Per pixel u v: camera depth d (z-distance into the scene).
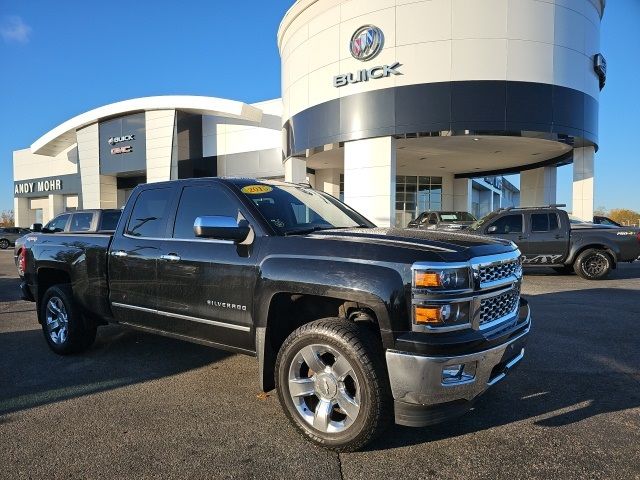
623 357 5.30
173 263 4.18
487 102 17.23
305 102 20.97
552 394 4.21
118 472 2.96
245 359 5.23
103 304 4.90
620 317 7.32
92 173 35.34
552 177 26.17
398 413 2.99
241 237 3.64
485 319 3.20
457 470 2.98
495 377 3.20
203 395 4.22
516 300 3.64
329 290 3.17
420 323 2.90
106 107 33.22
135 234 4.63
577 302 8.58
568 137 18.31
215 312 3.89
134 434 3.47
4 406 3.98
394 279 2.98
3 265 18.19
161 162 31.42
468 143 20.25
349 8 18.81
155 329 4.47
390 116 18.16
